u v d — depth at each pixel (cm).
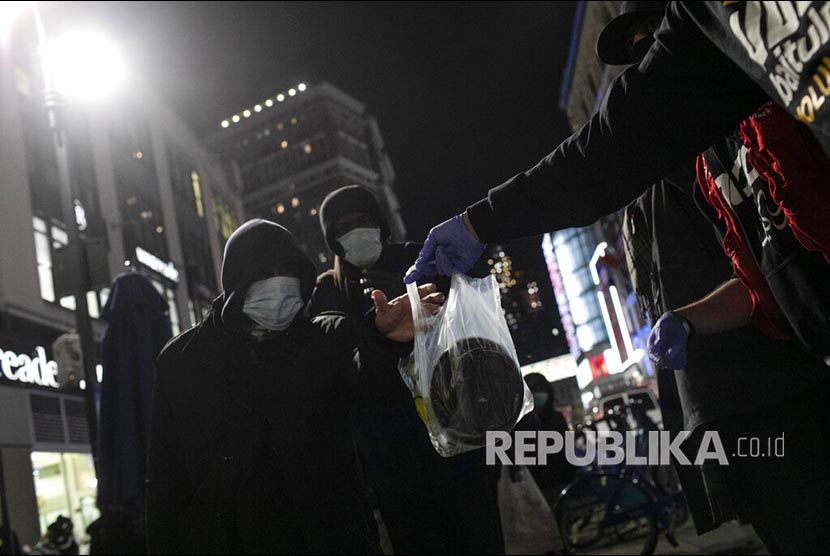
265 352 240
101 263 895
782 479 220
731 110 145
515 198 176
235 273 239
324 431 238
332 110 10319
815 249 159
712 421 228
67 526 887
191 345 245
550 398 489
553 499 741
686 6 122
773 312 211
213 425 235
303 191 10019
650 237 269
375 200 350
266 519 229
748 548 636
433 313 211
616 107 154
